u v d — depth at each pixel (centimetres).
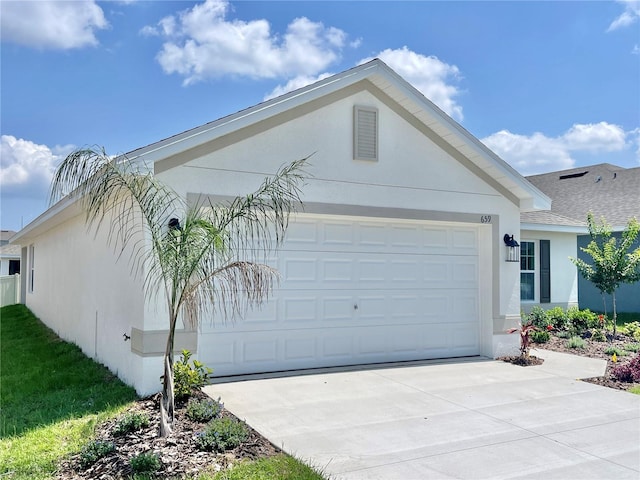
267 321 838
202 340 787
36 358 1062
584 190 2212
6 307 2231
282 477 448
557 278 1594
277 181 650
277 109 799
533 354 1058
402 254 956
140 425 570
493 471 473
